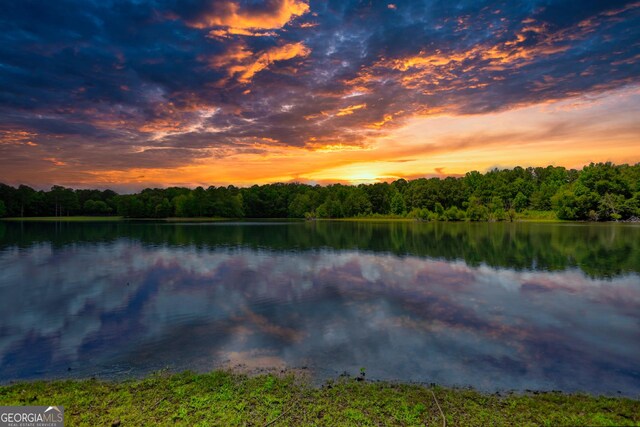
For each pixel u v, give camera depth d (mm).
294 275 28141
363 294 22297
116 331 16141
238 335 15516
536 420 9039
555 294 22219
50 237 60250
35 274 28891
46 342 14914
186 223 111312
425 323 16969
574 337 15164
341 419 9109
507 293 22453
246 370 12141
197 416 9195
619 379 11531
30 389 10844
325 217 157000
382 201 168500
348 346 14219
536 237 57188
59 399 10094
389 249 44250
